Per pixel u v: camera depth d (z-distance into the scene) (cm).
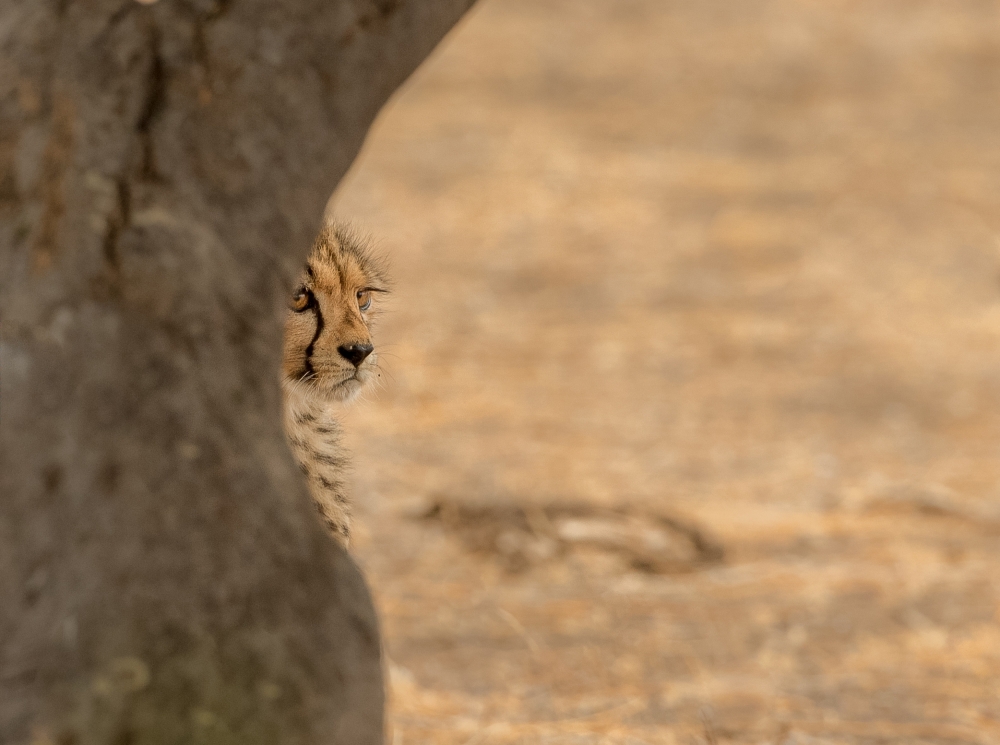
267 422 623
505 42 5984
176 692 556
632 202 4172
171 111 632
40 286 597
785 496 2248
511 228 3916
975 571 1923
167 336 601
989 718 1396
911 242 3800
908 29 6234
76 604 559
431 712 1416
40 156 614
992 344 3048
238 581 580
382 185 4253
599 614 1770
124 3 638
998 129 4928
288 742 564
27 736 547
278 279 647
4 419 586
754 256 3716
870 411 2681
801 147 4762
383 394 2736
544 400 2738
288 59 661
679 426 2602
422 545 2033
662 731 1348
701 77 5588
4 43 627
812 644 1655
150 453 582
